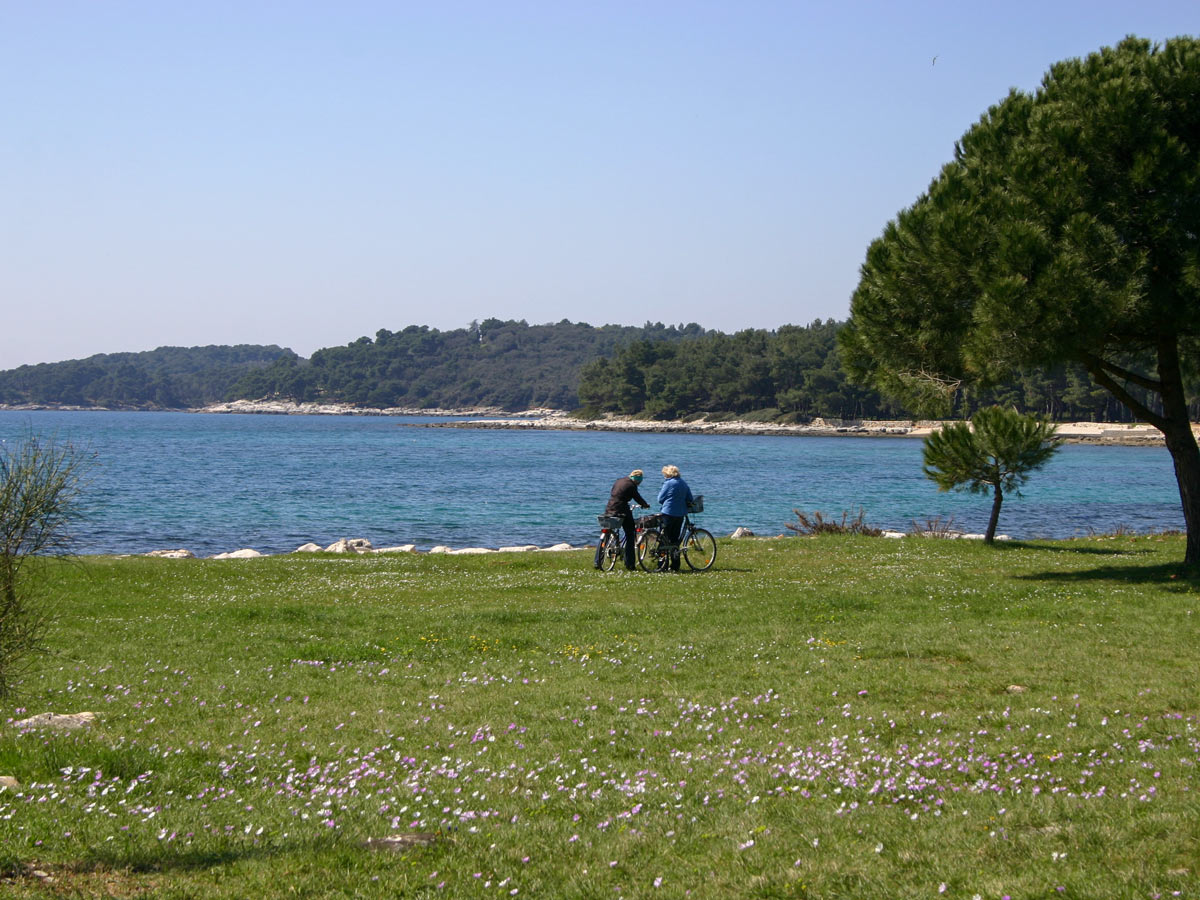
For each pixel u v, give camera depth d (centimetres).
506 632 1552
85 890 568
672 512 2373
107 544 4153
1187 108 1939
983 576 2189
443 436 19112
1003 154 2148
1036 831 649
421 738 969
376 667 1324
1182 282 1845
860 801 747
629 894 579
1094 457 12706
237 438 16812
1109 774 777
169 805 752
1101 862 591
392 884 592
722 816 718
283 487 7312
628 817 718
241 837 680
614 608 1758
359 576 2375
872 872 598
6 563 813
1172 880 554
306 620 1703
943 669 1213
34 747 891
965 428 3002
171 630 1602
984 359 1956
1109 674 1153
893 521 5262
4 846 625
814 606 1731
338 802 759
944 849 631
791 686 1152
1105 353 2200
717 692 1138
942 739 912
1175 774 766
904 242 2211
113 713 1075
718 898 573
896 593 1891
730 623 1602
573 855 650
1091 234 1834
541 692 1155
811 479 8606
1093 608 1639
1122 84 1902
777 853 639
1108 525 5069
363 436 18662
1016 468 2942
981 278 1919
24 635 838
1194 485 2177
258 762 890
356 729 1011
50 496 822
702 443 16700
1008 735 913
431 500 6394
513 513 5609
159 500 6153
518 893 584
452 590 2098
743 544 3034
